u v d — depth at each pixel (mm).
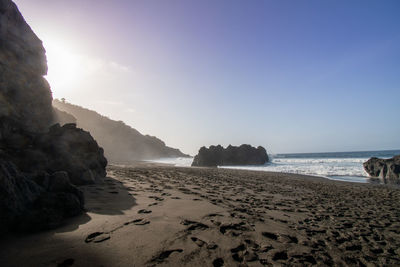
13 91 12109
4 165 4156
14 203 3744
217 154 57031
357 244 4312
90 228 3877
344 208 8164
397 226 5945
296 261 3285
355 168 31391
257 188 12156
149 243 3387
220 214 5480
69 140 10695
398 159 22500
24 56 13500
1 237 3266
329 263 3350
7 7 12586
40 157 8773
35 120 13758
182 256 3070
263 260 3205
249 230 4449
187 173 20141
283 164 46344
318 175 25109
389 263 3547
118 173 16375
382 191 13414
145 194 7801
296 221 5672
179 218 4852
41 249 2971
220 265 2932
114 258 2842
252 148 58906
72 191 5375
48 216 3875
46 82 15594
